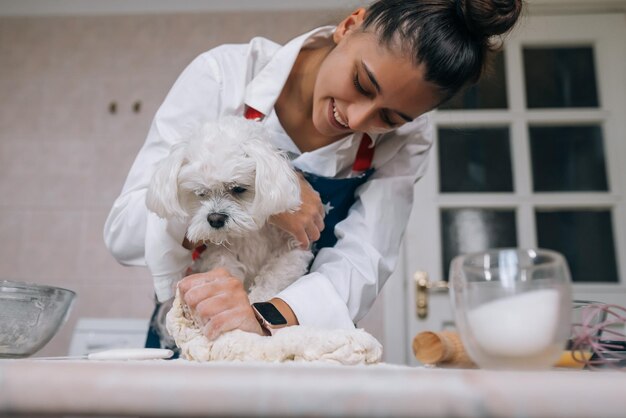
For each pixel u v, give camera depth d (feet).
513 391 0.92
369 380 0.95
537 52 8.86
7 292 2.41
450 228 8.48
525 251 1.68
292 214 3.58
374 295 3.60
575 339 2.16
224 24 9.54
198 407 0.94
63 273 8.85
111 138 9.25
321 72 3.44
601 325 2.16
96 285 8.79
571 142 8.63
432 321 8.22
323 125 3.50
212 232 3.60
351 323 2.85
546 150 8.63
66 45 9.61
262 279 3.78
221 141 3.65
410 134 4.12
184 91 3.90
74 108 9.38
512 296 1.62
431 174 8.50
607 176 8.49
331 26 4.03
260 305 2.66
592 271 8.29
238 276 3.90
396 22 3.11
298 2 9.53
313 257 3.92
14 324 2.41
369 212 3.83
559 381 0.95
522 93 8.64
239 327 2.42
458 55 3.10
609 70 8.70
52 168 9.20
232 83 3.90
